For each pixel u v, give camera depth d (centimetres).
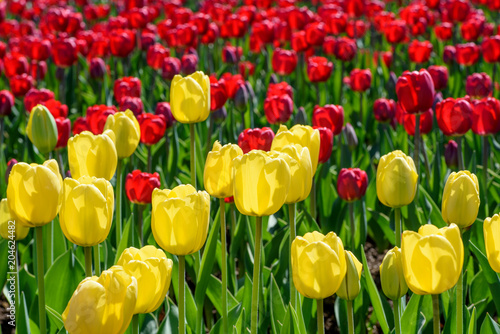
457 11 938
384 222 468
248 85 603
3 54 790
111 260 386
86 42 815
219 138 565
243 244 460
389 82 734
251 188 239
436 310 229
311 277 222
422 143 539
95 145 293
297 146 272
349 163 532
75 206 230
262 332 338
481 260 354
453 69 816
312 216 455
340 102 758
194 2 1527
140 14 898
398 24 820
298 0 1271
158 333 300
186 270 460
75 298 182
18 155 642
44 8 1288
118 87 580
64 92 761
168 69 682
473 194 255
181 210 231
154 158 567
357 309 380
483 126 461
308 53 870
